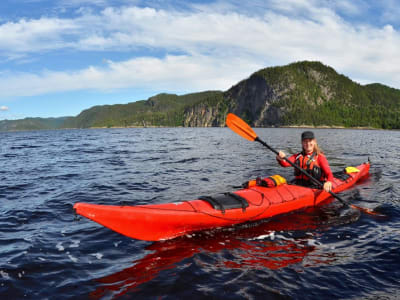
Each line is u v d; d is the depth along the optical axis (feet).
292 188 16.60
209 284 9.00
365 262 10.30
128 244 12.09
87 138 115.55
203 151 49.80
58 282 9.23
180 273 9.66
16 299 8.38
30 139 114.93
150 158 39.83
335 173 22.80
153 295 8.48
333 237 12.66
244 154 44.37
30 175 27.50
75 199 18.72
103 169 30.63
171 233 12.63
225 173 27.48
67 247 11.78
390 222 14.33
